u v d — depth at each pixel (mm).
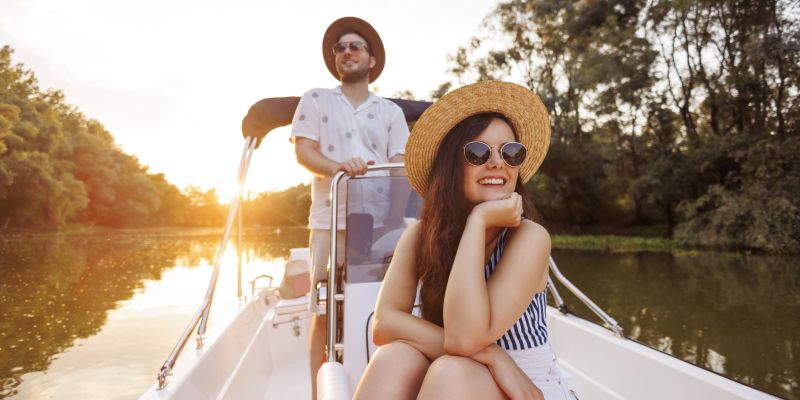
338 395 880
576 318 1929
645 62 17719
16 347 5156
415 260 1193
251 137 2330
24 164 28969
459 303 914
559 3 20984
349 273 1631
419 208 1876
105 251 18078
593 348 1701
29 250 18281
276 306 2611
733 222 13562
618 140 19734
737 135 15719
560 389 1008
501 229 1092
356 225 1705
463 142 1145
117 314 6652
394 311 1099
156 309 6945
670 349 4664
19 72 34500
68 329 5871
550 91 21219
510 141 1153
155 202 49344
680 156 17641
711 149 16016
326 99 2152
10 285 9281
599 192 21891
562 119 20766
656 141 19125
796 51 13336
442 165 1167
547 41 22203
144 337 5520
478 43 23000
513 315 932
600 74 18000
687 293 7484
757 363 4211
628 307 6504
